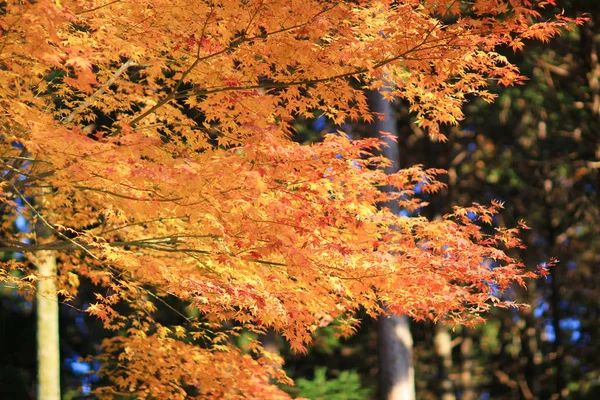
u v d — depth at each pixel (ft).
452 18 31.65
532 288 80.23
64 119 25.66
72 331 69.05
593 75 60.23
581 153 65.62
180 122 24.02
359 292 24.76
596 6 56.85
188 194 19.36
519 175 75.92
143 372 30.09
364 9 22.77
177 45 22.13
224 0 19.76
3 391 65.05
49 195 31.22
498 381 88.58
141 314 30.83
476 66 21.88
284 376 27.68
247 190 19.63
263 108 22.47
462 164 76.43
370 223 23.84
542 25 19.99
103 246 23.17
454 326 25.22
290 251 20.36
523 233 78.28
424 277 23.09
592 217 76.38
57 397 35.68
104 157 19.44
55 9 17.56
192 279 22.77
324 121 63.21
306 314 24.76
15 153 26.96
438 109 23.94
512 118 75.31
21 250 25.71
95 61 22.58
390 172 45.52
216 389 27.12
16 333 68.64
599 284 84.64
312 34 20.04
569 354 85.25
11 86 25.14
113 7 21.62
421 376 79.56
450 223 24.06
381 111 46.19
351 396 59.41
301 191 21.20
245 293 22.35
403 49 20.34
